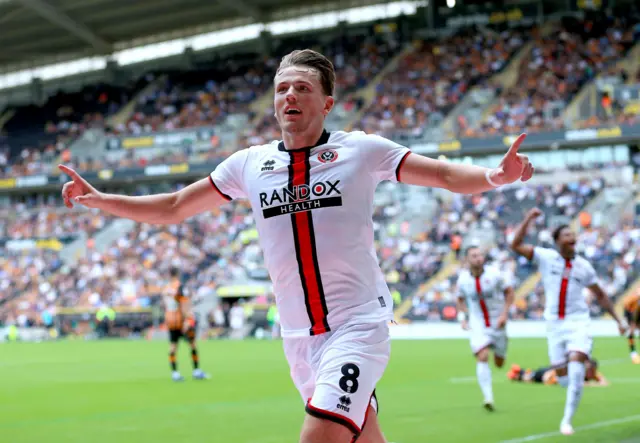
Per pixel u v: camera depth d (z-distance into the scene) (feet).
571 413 33.12
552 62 179.63
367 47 205.87
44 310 161.07
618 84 165.48
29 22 211.82
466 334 129.29
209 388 58.29
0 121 230.89
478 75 185.47
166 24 221.87
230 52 229.86
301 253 14.60
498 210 158.81
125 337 156.25
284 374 69.46
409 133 170.81
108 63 240.32
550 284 35.65
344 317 14.61
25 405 50.08
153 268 167.94
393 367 72.02
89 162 199.62
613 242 140.87
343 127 184.44
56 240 187.32
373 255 15.20
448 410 41.98
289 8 214.90
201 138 197.57
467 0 200.13
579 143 154.71
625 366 66.23
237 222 177.37
